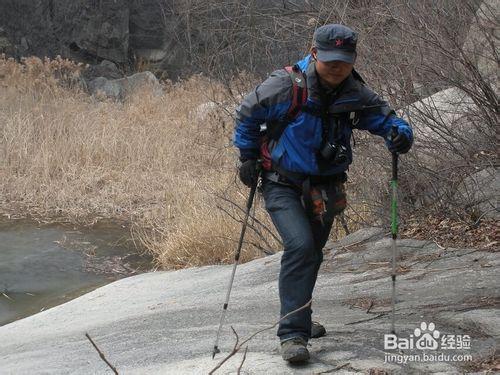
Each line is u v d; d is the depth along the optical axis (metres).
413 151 7.38
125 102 18.73
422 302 5.64
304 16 10.58
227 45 12.29
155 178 13.04
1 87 16.16
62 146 13.50
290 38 10.05
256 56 10.64
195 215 9.66
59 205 11.98
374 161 7.76
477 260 6.46
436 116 7.77
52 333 6.73
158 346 5.38
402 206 7.65
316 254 4.68
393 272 4.69
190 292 7.30
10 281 9.03
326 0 9.05
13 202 12.01
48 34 23.48
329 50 4.30
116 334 6.09
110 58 23.73
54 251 10.05
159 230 10.88
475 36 7.42
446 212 7.52
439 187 7.46
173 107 16.97
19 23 23.47
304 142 4.45
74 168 13.10
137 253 10.12
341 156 4.45
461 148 7.35
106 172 13.18
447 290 5.84
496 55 7.08
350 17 8.23
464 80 7.26
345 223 8.05
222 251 9.03
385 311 5.55
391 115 4.53
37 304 8.41
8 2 23.41
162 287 7.85
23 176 12.83
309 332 4.57
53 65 17.62
